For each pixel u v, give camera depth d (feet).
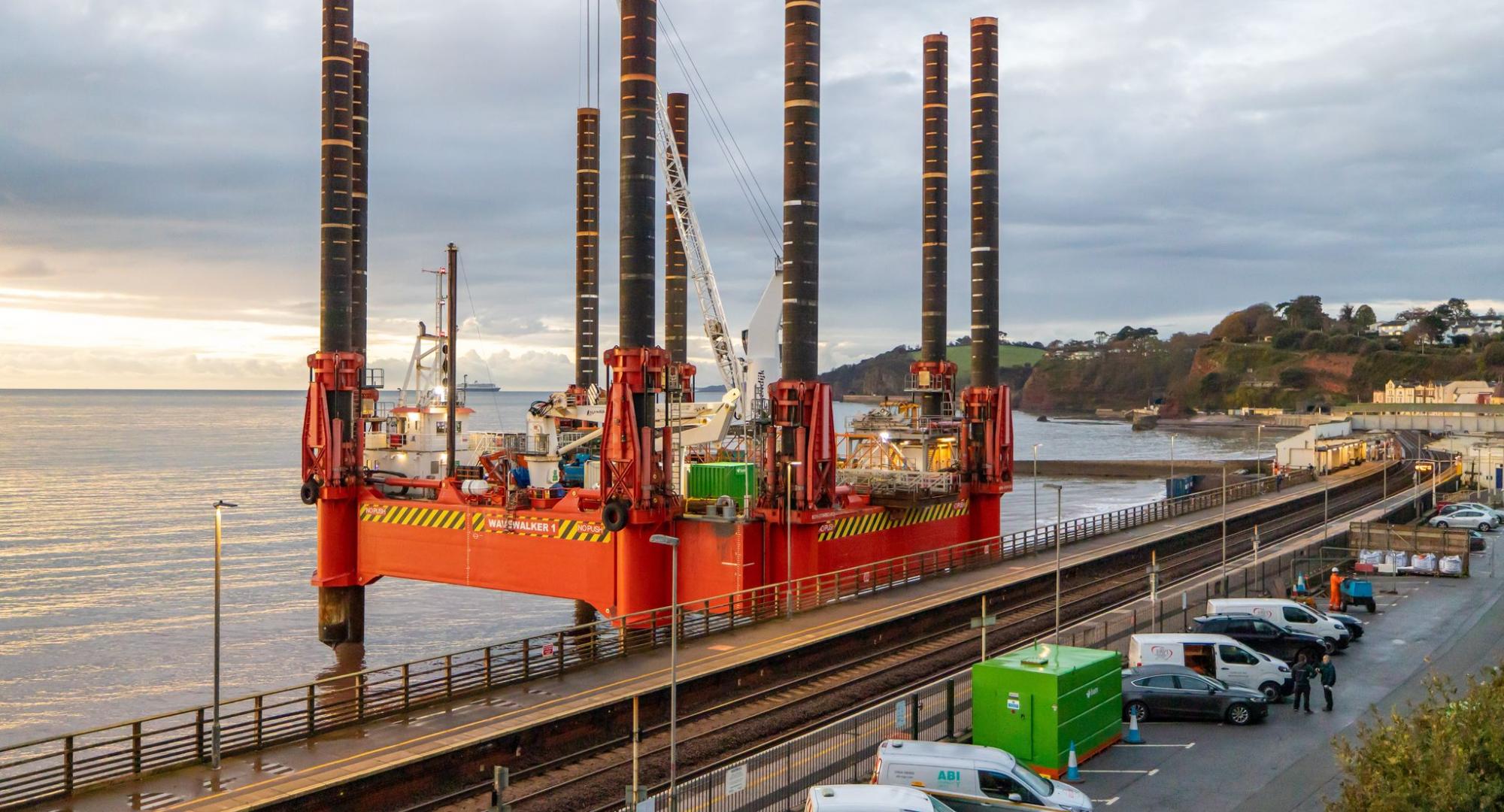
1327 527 330.13
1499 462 437.17
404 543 244.22
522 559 224.74
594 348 369.30
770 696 152.97
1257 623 168.04
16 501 598.34
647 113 215.10
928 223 300.81
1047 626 204.03
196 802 106.01
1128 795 112.47
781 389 211.41
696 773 123.03
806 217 217.15
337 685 236.02
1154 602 174.60
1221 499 405.18
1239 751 126.62
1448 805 70.23
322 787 108.47
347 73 254.06
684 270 367.86
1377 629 188.44
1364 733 91.09
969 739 126.31
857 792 90.89
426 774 117.60
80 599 335.47
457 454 272.51
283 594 343.87
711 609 208.54
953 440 286.46
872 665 171.53
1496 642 176.76
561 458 268.21
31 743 107.04
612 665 157.38
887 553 246.68
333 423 249.14
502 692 143.74
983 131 293.02
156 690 236.84
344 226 252.62
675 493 216.13
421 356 288.71
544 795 116.78
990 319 289.94
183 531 488.85
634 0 212.02
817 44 220.64
